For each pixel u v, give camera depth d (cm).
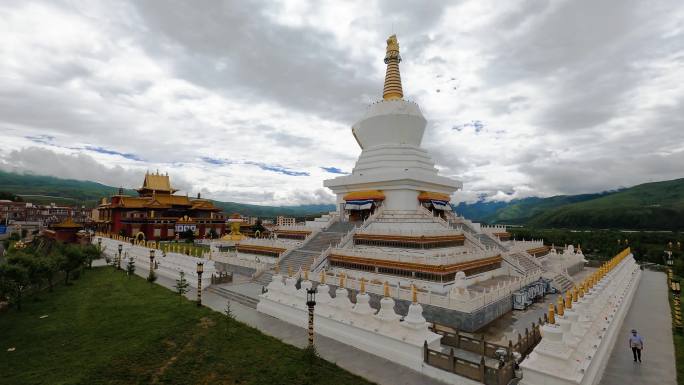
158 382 2059
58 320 3219
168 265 5438
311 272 4272
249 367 2236
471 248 4912
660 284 5412
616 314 2984
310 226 6353
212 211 12294
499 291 3434
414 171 5572
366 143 6344
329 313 2825
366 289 3556
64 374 2155
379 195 5684
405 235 4297
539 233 10488
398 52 6494
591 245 8856
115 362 2292
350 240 4888
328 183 6519
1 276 3494
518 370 2112
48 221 16800
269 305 3344
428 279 3609
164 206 11244
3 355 2470
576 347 1928
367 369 2217
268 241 5775
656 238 9338
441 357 2089
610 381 2084
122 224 10450
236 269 5450
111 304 3684
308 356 2312
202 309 3450
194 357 2370
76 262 5009
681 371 2214
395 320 2428
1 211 16900
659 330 3052
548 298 4162
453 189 6500
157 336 2706
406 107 6062
